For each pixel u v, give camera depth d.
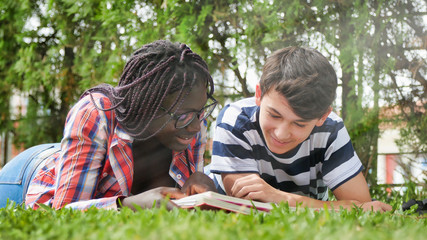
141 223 1.14
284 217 1.32
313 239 1.07
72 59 3.75
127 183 1.90
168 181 2.13
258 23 3.07
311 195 2.29
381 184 3.15
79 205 1.69
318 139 2.06
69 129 1.82
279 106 1.76
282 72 1.78
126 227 1.12
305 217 1.32
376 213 1.58
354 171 2.05
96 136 1.82
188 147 2.11
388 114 3.05
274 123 1.82
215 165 2.04
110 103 1.89
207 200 1.47
